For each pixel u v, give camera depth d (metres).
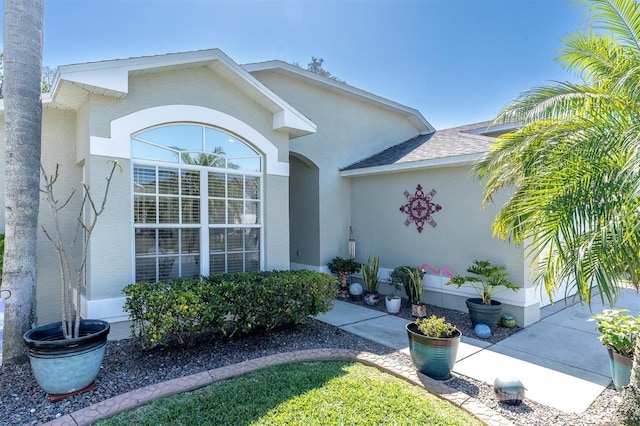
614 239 3.67
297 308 7.37
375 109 14.16
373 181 12.16
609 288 3.83
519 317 8.49
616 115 4.78
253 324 6.88
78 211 8.32
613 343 5.02
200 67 8.12
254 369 5.71
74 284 8.19
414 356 5.69
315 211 12.32
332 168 12.62
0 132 7.66
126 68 6.77
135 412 4.45
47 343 4.57
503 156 5.79
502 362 6.41
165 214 7.70
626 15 4.77
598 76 5.32
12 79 5.87
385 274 11.58
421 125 15.80
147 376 5.47
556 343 7.40
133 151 7.34
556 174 4.42
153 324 5.77
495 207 8.84
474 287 8.81
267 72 11.34
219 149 8.50
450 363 5.49
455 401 4.79
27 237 5.94
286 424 4.24
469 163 9.33
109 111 6.99
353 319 9.01
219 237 8.45
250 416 4.41
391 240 11.55
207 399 4.79
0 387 5.02
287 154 9.69
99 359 5.06
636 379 4.00
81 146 7.55
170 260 7.73
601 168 4.29
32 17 6.00
